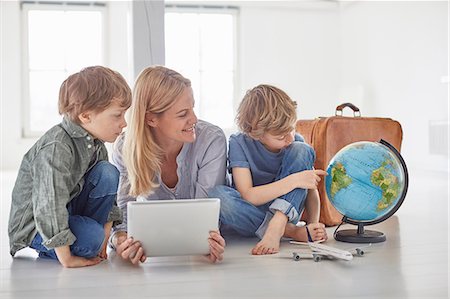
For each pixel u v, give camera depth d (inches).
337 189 72.6
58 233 58.7
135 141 68.2
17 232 65.0
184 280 55.3
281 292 50.5
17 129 315.6
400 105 281.0
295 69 346.3
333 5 346.3
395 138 96.3
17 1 314.2
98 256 65.1
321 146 90.7
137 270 59.9
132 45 120.8
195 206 60.4
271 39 343.6
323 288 51.7
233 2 338.3
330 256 64.8
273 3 341.4
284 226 69.6
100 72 61.4
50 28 322.0
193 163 73.3
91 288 52.8
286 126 70.9
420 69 261.9
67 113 61.2
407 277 55.6
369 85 313.9
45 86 322.7
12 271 60.3
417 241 76.0
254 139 75.0
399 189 72.2
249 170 74.9
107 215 65.7
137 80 68.9
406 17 273.1
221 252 62.1
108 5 325.7
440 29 245.0
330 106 350.9
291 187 69.5
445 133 242.7
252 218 72.6
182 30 337.1
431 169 251.4
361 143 74.0
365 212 72.9
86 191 64.6
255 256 66.4
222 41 341.4
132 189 69.6
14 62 315.0
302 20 345.7
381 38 298.7
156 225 59.9
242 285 53.1
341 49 349.4
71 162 60.5
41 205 59.1
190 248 61.2
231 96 343.3
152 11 120.6
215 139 73.4
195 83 339.9
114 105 61.2
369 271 58.2
